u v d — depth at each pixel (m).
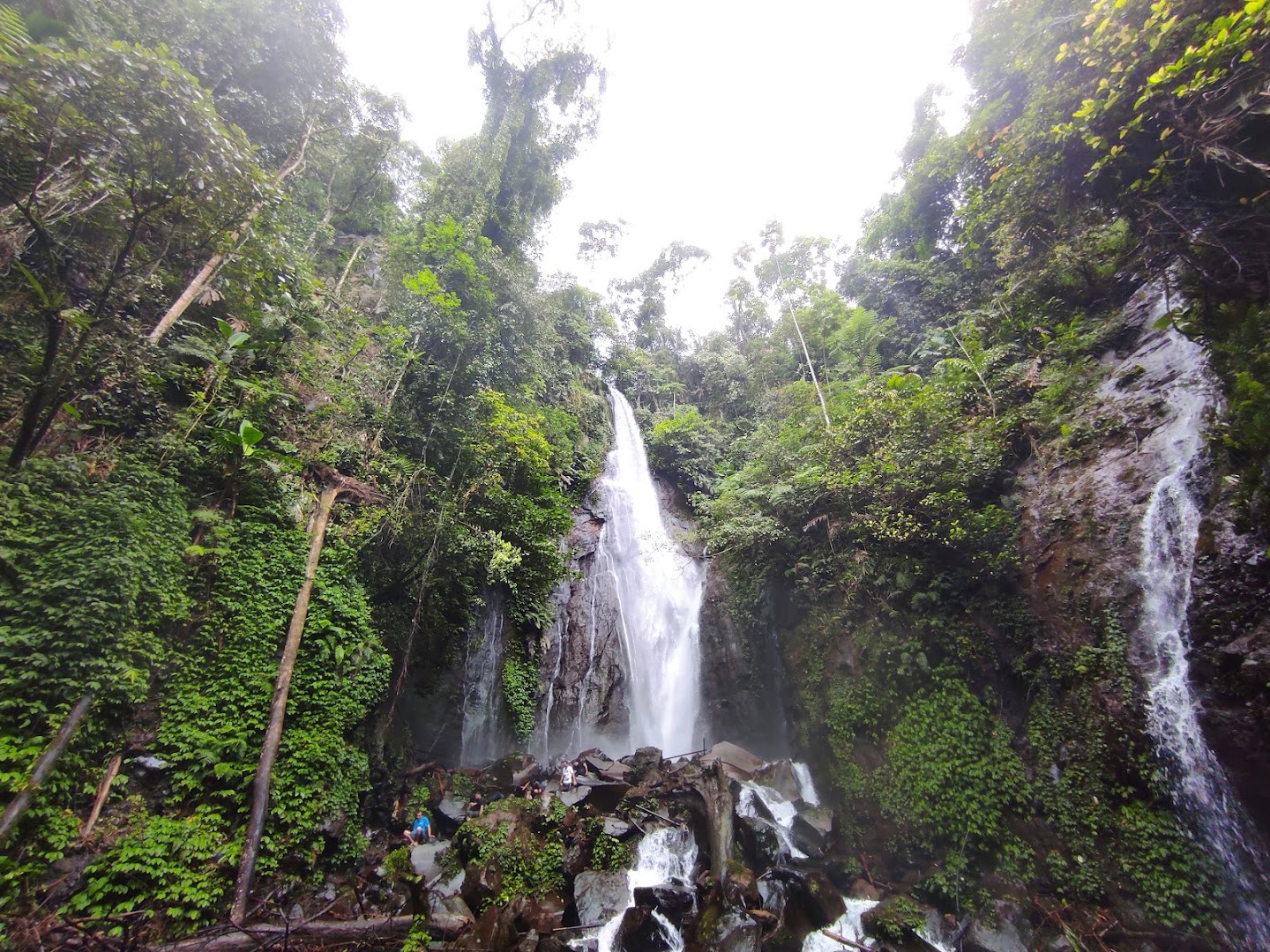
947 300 16.08
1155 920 5.74
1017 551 8.33
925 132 19.05
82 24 7.45
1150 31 5.68
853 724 9.54
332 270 14.73
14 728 5.00
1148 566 6.66
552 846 7.97
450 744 10.55
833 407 14.32
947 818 7.73
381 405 11.29
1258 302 6.06
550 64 19.30
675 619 16.17
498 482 11.80
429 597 10.24
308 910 6.27
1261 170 5.25
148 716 6.16
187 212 6.65
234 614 7.22
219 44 10.66
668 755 14.12
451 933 6.44
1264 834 5.18
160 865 5.41
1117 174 6.77
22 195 6.02
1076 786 6.75
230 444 7.42
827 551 10.96
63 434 6.55
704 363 26.06
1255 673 5.21
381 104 16.62
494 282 14.55
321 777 7.11
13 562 5.40
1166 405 7.36
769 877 7.48
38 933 4.56
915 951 6.54
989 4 11.84
